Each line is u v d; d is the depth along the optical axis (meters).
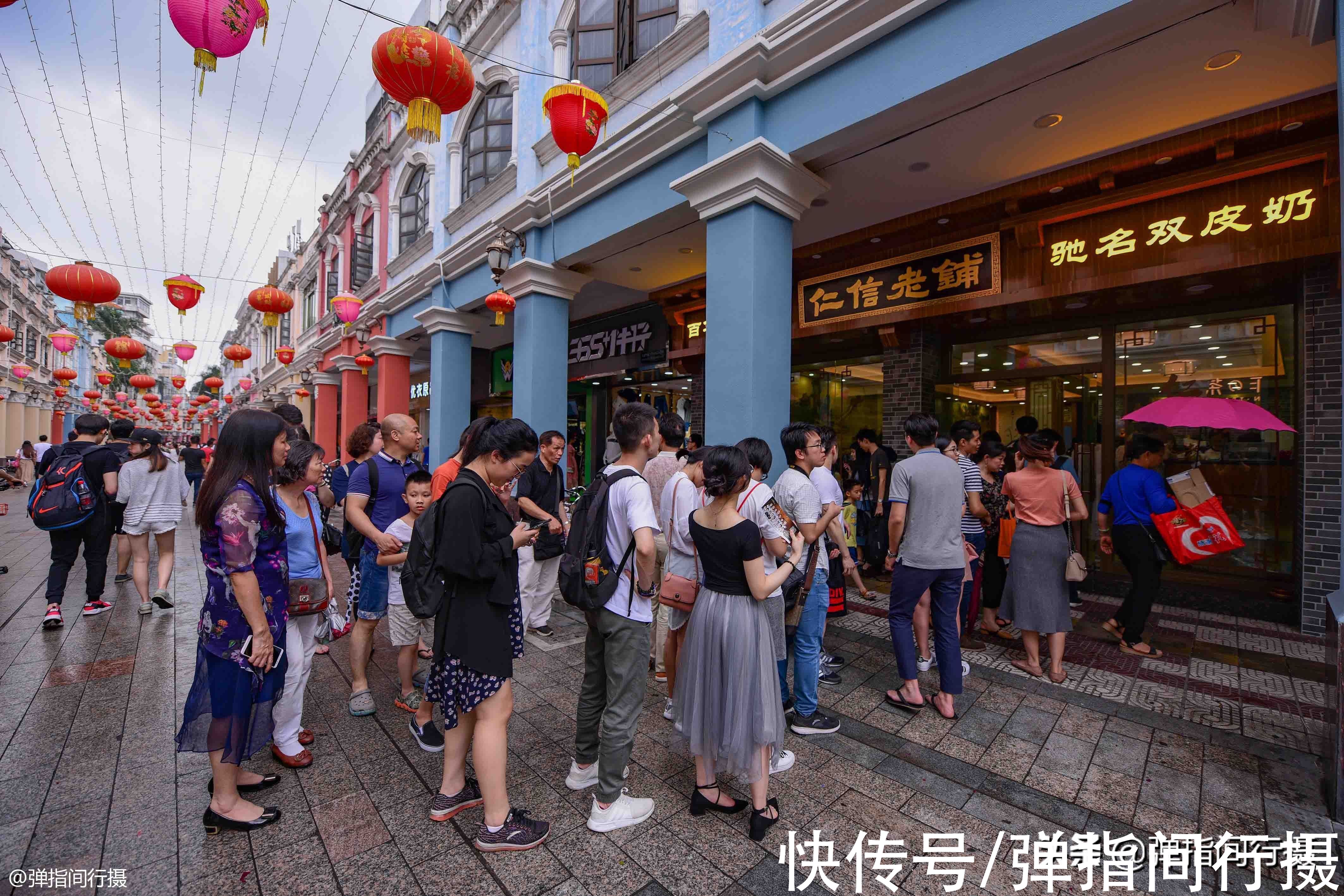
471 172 9.30
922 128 4.06
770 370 4.49
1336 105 3.60
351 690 3.50
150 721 3.03
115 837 2.14
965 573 3.47
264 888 1.92
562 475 4.52
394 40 3.15
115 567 6.95
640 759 2.77
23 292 23.70
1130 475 4.04
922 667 3.82
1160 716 3.11
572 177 4.56
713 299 4.66
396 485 3.38
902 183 4.89
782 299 4.60
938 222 5.37
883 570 6.18
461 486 2.08
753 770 2.16
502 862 2.06
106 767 2.60
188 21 2.60
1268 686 3.44
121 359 10.65
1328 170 3.77
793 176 4.48
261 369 28.94
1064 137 4.19
